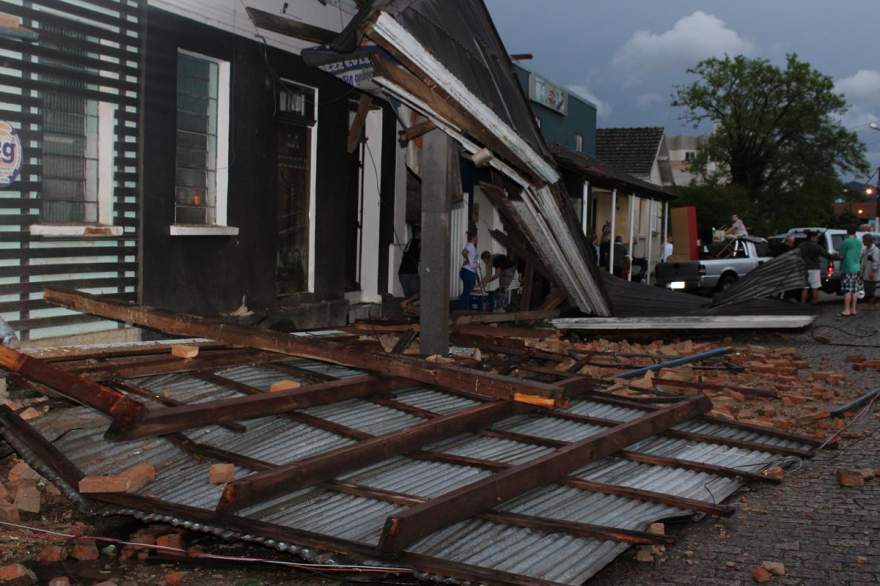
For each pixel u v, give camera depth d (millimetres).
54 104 9016
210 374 7461
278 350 7355
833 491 6418
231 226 11586
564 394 6797
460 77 10016
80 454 5555
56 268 9047
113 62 9609
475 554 4590
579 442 6133
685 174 82562
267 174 12344
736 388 9703
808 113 55281
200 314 11102
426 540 4660
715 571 4926
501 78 11820
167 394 6812
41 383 5469
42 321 8898
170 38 10344
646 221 32906
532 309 17094
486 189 13211
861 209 54438
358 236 15453
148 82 10016
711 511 5570
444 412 7047
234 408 5965
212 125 11406
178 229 10531
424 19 9797
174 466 5543
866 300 23797
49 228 8789
